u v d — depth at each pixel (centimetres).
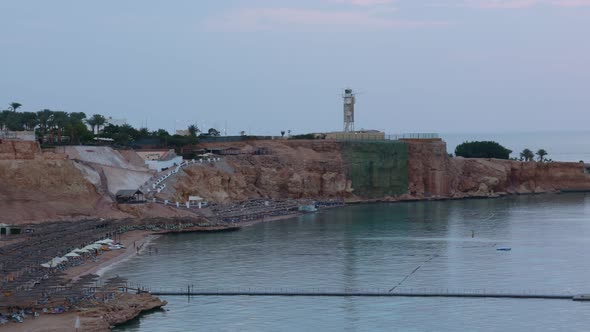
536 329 14912
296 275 19700
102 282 17912
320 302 16988
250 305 16738
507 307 16488
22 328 13900
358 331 14825
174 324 15212
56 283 16575
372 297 17450
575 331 14762
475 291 17788
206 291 17775
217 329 14912
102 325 14375
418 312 16138
